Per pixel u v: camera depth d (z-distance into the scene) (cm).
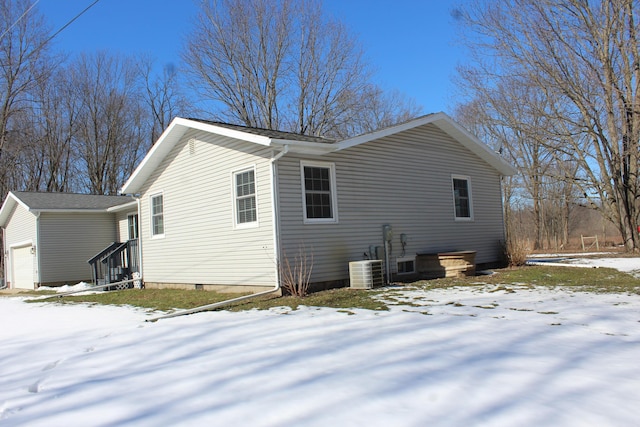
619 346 473
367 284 1006
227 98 3134
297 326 627
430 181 1322
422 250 1270
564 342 493
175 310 873
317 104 3195
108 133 3506
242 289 1073
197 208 1229
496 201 1550
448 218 1362
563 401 327
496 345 485
